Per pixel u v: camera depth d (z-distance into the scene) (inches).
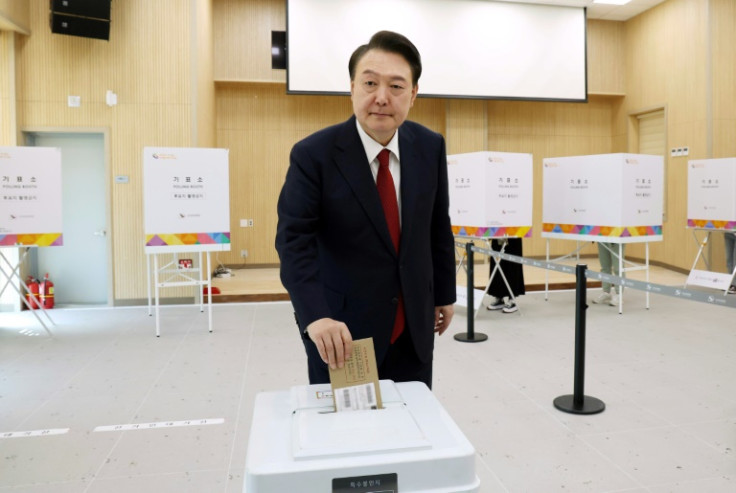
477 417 116.3
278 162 340.8
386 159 52.8
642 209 213.6
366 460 30.9
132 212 243.8
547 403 124.2
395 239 53.1
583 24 337.7
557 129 372.2
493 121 360.8
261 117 338.3
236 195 338.0
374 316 52.5
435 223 60.1
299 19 307.7
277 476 29.8
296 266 48.7
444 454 31.6
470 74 326.6
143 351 170.2
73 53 239.0
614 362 154.6
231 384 139.2
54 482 90.0
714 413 117.8
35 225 189.9
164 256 244.8
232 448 102.8
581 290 117.6
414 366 55.6
